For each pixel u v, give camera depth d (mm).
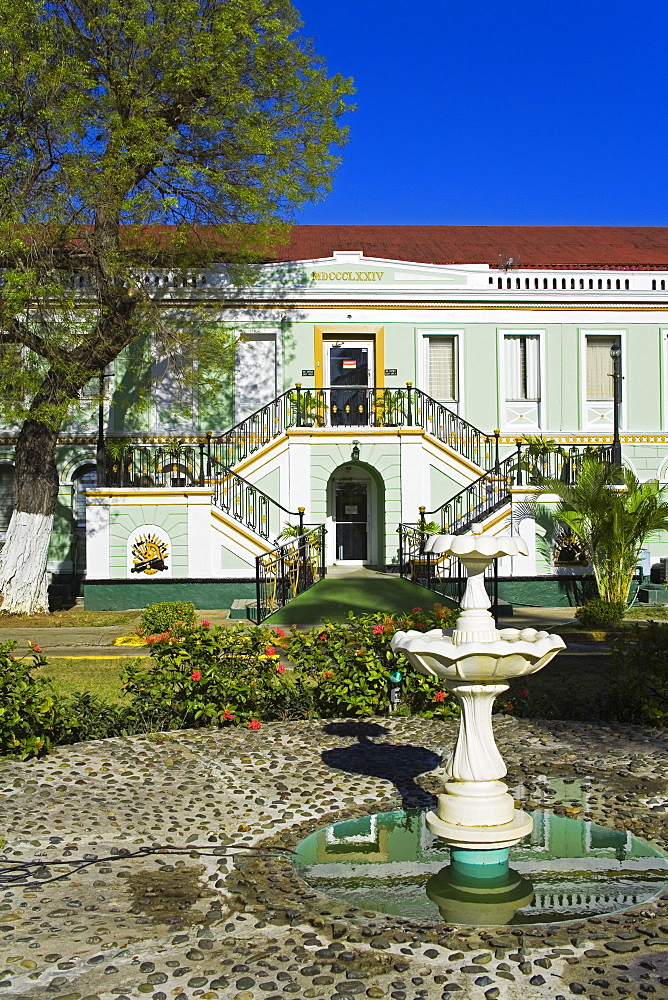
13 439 23906
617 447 21922
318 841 6289
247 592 20656
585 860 5930
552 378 24938
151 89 19609
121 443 21672
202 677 9000
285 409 23609
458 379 24781
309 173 21594
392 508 22828
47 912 5121
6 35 17844
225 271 23922
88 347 19609
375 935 4863
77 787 7184
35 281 18297
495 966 4531
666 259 27031
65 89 18750
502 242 29406
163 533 20703
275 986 4332
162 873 5703
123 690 9484
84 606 20719
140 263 20656
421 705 9562
